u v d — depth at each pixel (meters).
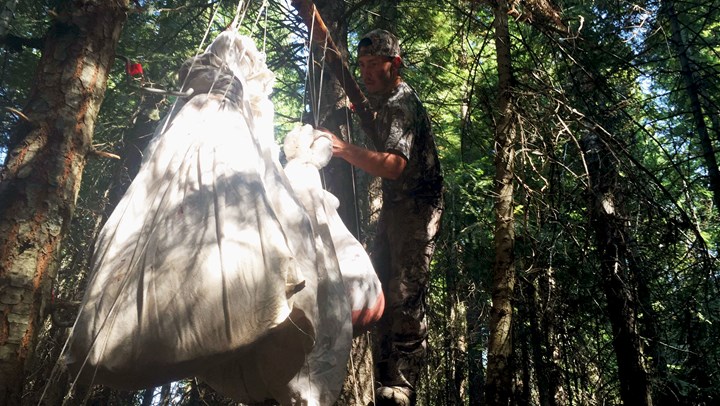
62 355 2.29
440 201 3.98
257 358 2.51
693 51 8.38
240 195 2.37
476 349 8.92
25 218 3.59
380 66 3.97
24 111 3.84
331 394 2.57
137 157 9.88
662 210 5.24
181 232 2.30
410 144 3.77
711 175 8.24
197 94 2.83
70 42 3.96
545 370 5.23
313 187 2.94
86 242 9.41
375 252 4.02
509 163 4.41
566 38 5.29
